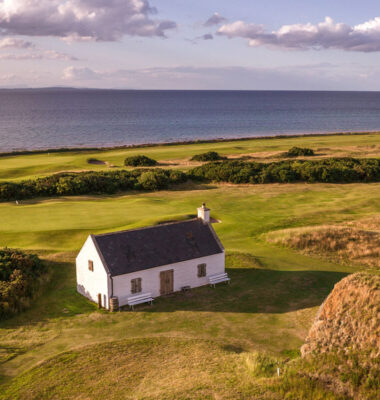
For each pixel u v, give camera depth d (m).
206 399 17.70
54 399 18.66
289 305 29.33
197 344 23.53
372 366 18.11
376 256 39.44
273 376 19.27
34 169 85.81
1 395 19.09
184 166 88.56
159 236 31.78
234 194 64.75
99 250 28.92
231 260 37.59
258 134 174.62
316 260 39.06
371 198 60.84
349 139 130.75
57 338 24.73
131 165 90.81
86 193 66.06
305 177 75.19
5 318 27.33
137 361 21.80
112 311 28.42
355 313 20.75
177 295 31.08
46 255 37.53
